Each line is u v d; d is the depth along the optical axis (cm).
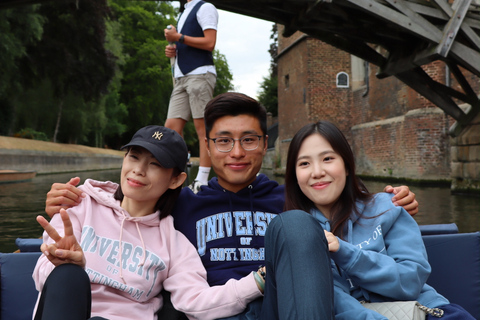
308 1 855
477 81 1305
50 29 2362
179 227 197
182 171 182
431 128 1448
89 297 137
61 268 137
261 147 199
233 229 196
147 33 3972
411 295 162
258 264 192
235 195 202
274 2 914
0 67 2066
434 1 859
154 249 178
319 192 178
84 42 2444
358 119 1922
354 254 160
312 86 1959
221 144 196
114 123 3603
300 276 130
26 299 185
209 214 199
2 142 1930
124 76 3856
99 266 167
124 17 3872
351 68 1973
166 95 4022
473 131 1081
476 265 197
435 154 1444
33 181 1512
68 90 2594
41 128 2809
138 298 169
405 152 1522
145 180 173
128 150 176
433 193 1134
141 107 3922
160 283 178
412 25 854
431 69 1388
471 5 898
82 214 176
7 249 468
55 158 2214
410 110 1515
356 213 179
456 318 152
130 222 180
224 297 164
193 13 389
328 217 187
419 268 163
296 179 190
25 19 1955
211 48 385
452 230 213
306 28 1009
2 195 1008
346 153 179
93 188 182
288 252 135
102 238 174
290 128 2191
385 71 1063
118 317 161
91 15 2338
